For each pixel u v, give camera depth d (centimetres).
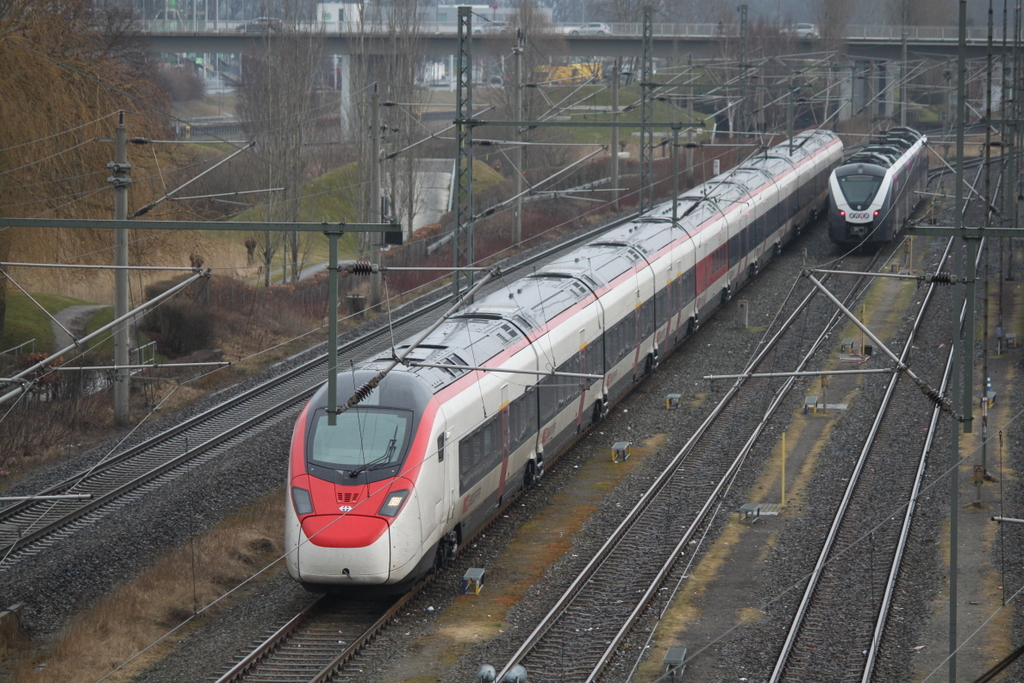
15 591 2808
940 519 3244
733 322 5772
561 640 2558
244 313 5862
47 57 4950
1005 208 5666
